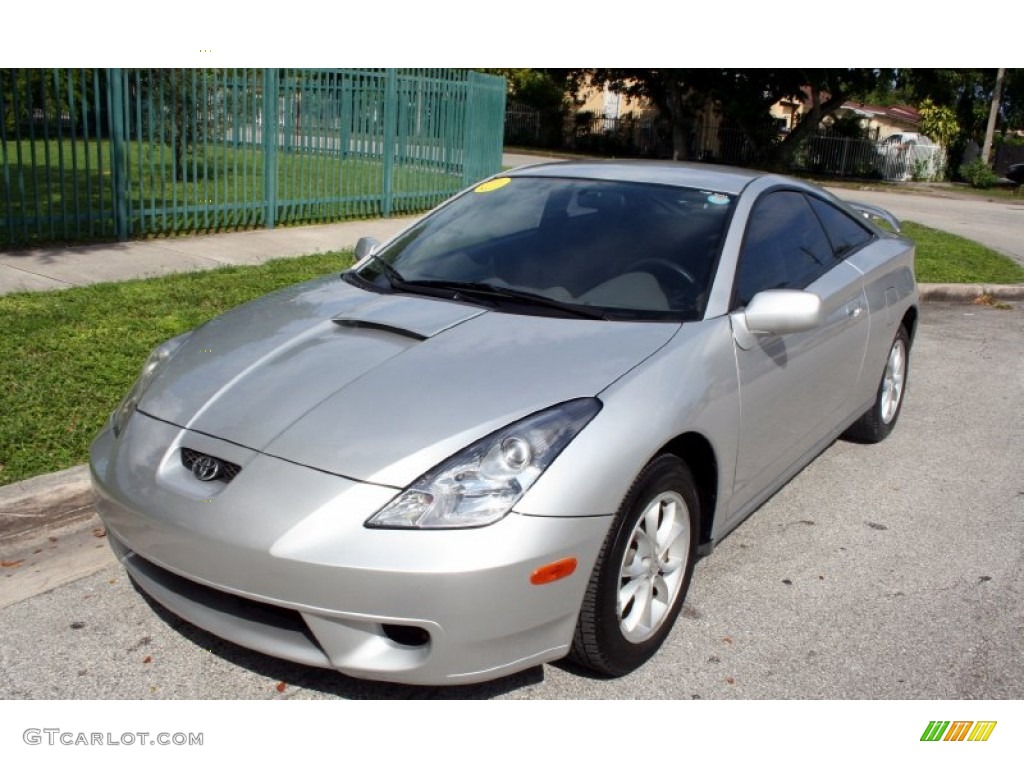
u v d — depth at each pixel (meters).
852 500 4.89
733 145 35.72
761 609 3.76
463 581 2.68
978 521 4.70
